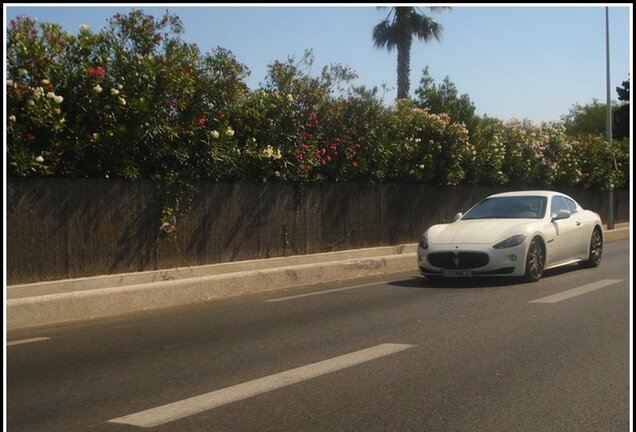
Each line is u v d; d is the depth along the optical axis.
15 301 9.00
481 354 7.06
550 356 6.93
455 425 5.03
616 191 30.77
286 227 15.50
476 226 12.29
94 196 11.80
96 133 11.55
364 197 17.59
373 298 11.12
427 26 29.33
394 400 5.61
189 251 13.46
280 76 15.46
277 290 12.59
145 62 11.98
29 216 10.89
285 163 14.95
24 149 10.64
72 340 8.27
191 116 12.98
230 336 8.32
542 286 11.67
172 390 6.02
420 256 12.21
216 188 13.93
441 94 21.61
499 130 22.77
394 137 18.05
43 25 11.37
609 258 16.58
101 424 5.17
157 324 9.30
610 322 8.59
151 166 12.79
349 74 16.64
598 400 5.55
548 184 25.00
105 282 11.69
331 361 6.92
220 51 13.54
